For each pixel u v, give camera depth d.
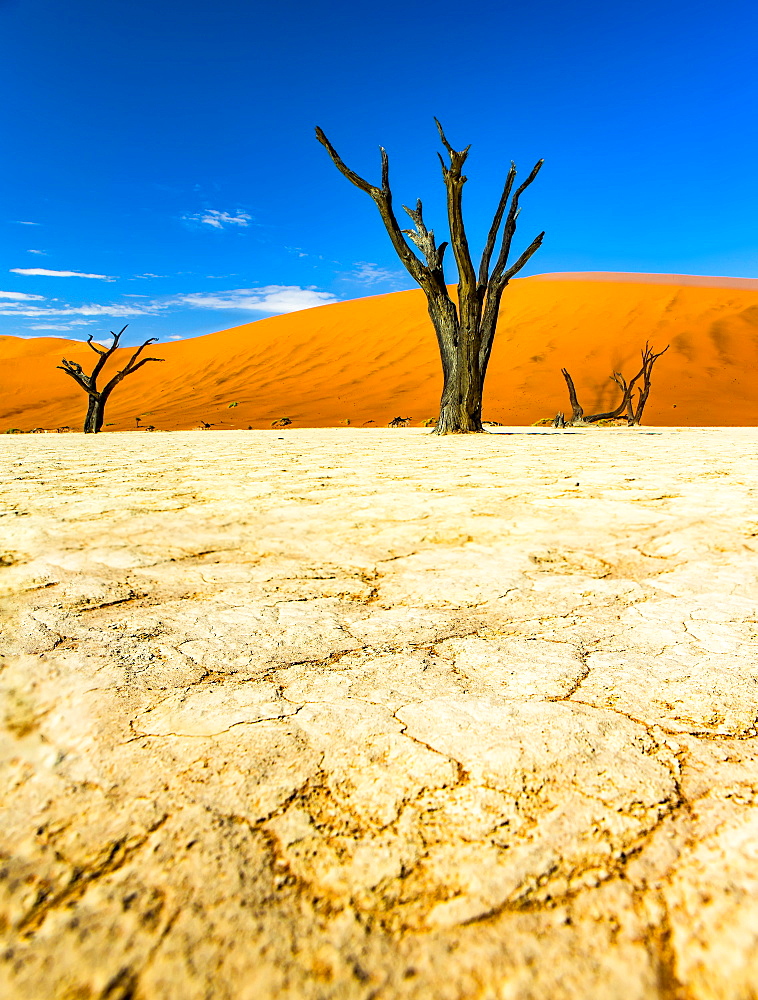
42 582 2.31
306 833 0.94
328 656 1.65
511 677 1.51
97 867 0.87
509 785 1.06
